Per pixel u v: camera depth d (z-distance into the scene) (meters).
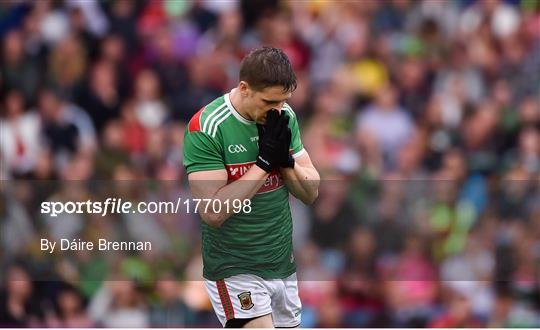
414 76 38.28
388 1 39.91
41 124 35.62
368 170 34.94
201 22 38.56
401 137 36.78
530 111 38.12
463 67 38.94
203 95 36.91
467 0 40.50
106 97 36.34
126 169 34.28
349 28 39.28
